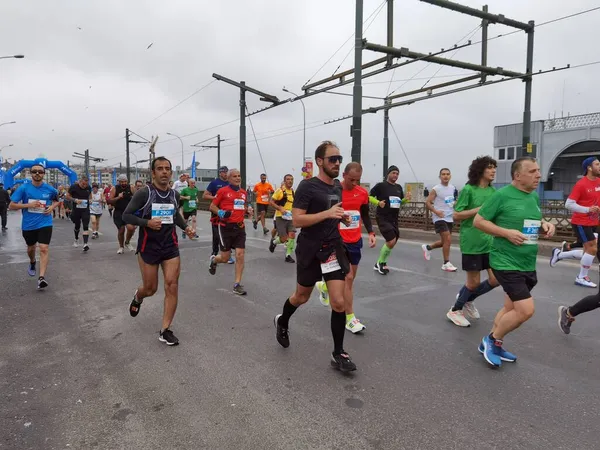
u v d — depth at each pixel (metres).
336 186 3.81
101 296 6.36
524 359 4.02
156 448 2.66
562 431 2.83
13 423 2.96
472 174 4.84
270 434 2.80
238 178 6.46
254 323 5.10
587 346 4.33
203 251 10.77
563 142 32.06
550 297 6.18
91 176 81.56
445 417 3.00
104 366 3.89
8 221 20.80
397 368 3.82
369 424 2.91
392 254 10.12
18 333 4.79
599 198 6.64
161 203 4.34
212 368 3.82
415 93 18.03
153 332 4.79
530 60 14.05
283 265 8.84
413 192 23.23
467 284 4.93
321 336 4.64
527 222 3.66
